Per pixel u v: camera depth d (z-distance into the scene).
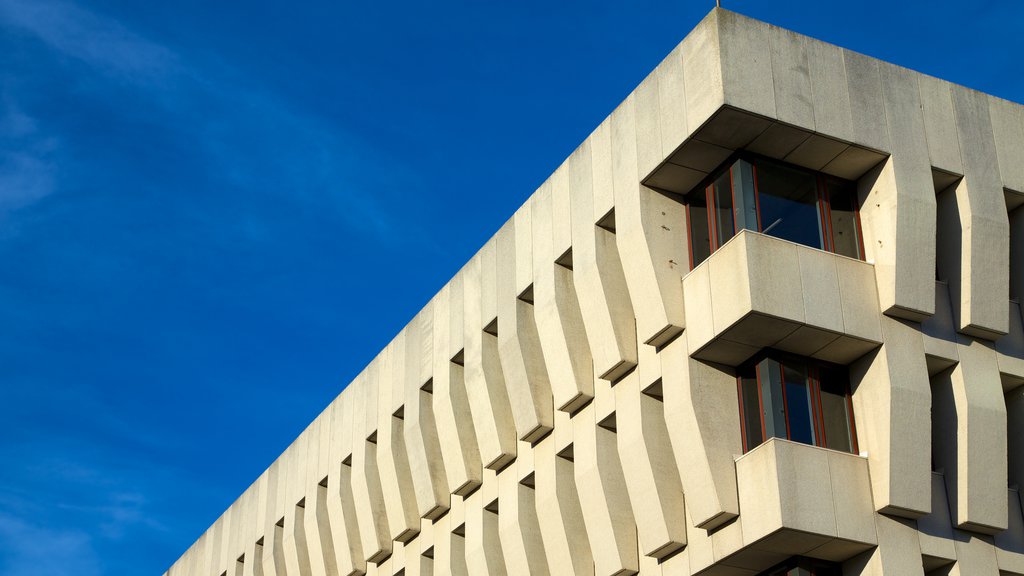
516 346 37.56
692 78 31.58
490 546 39.03
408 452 43.06
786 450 29.00
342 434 48.22
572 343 35.62
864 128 31.61
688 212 33.00
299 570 49.53
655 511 31.80
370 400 46.56
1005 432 31.05
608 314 33.88
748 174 31.47
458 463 40.28
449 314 42.03
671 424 31.09
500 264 39.34
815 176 32.22
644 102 33.47
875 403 29.95
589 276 34.72
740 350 30.66
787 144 31.39
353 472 46.69
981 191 32.72
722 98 30.22
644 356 33.03
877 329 30.39
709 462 29.88
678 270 32.28
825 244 31.45
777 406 29.88
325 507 48.97
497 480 39.00
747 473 29.53
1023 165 34.03
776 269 29.94
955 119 33.31
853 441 30.20
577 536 35.62
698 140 31.34
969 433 30.55
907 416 29.69
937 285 32.09
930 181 31.92
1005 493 30.55
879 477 29.30
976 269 31.94
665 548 31.53
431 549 42.28
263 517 53.31
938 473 30.70
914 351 30.61
